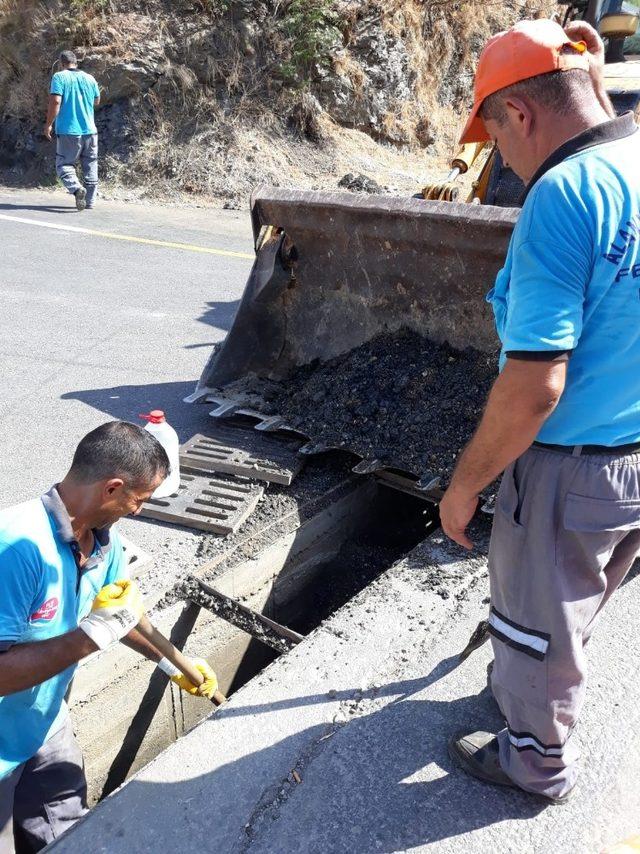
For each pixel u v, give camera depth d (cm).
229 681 361
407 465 367
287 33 1188
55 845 205
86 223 968
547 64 157
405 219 366
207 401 438
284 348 452
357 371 409
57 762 250
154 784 221
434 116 1364
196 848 204
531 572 176
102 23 1164
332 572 403
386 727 237
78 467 207
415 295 393
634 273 153
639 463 170
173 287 732
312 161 1202
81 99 987
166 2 1178
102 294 701
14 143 1223
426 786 217
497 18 1460
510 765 205
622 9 521
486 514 338
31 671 195
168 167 1154
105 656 292
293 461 392
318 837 204
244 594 349
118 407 479
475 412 367
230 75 1177
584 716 238
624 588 294
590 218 149
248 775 223
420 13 1320
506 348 155
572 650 179
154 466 213
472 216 341
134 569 323
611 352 159
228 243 913
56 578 206
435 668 260
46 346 576
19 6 1194
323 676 258
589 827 206
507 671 189
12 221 955
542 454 171
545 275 150
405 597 298
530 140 167
